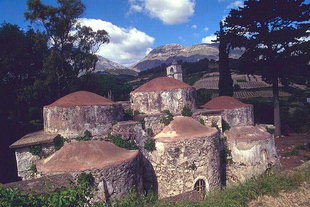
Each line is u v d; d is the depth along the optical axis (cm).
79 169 1414
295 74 3669
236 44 3750
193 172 1816
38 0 3191
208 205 1001
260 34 3562
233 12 3688
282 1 3369
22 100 3166
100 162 1480
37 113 3634
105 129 1944
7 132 2953
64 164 1475
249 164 2141
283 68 3566
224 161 2223
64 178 1330
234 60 4378
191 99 2352
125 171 1520
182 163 1814
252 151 2144
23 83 3359
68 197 919
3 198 850
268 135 2250
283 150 3105
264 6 3425
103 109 1950
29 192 1093
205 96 5612
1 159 2692
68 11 3356
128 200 1204
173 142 1827
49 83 3177
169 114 2183
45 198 903
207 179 1852
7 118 3108
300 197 980
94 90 3997
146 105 2320
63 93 3512
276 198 1002
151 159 1927
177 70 3172
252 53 3659
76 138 1855
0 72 3059
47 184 1242
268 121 4641
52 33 3422
